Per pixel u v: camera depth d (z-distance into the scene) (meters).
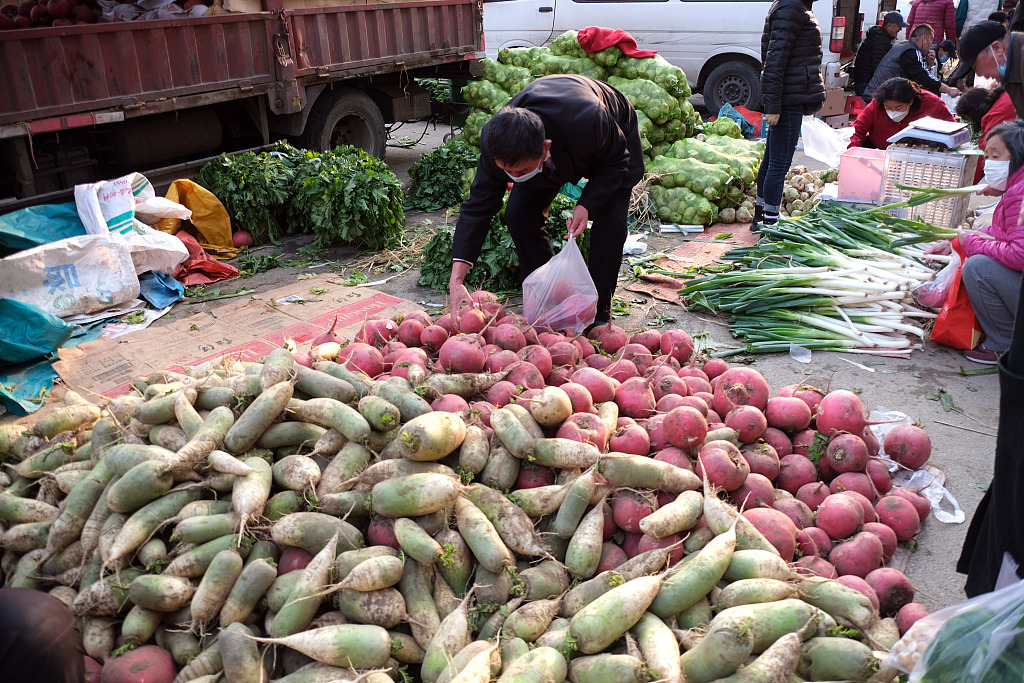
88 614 2.34
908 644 1.77
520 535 2.49
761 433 3.03
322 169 6.87
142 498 2.45
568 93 3.74
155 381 3.32
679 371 3.67
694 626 2.24
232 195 6.77
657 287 5.68
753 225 6.89
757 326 4.88
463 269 4.11
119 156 6.82
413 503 2.37
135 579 2.31
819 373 4.41
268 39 7.21
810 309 4.93
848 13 10.86
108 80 6.06
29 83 5.58
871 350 4.61
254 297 5.66
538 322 4.18
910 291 4.85
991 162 4.61
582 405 3.05
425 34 8.95
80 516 2.57
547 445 2.68
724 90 11.38
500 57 8.88
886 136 6.78
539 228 4.52
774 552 2.40
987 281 4.18
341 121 8.59
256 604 2.29
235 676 2.10
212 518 2.42
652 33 11.41
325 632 2.15
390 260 6.43
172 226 6.15
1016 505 1.61
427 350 3.81
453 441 2.60
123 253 5.34
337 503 2.50
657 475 2.57
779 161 6.46
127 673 2.16
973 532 2.02
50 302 5.05
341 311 5.34
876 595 2.42
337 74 7.92
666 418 2.84
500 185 4.01
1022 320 1.55
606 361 3.73
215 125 7.43
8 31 5.37
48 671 1.76
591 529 2.50
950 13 11.57
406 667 2.28
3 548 2.71
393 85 9.16
